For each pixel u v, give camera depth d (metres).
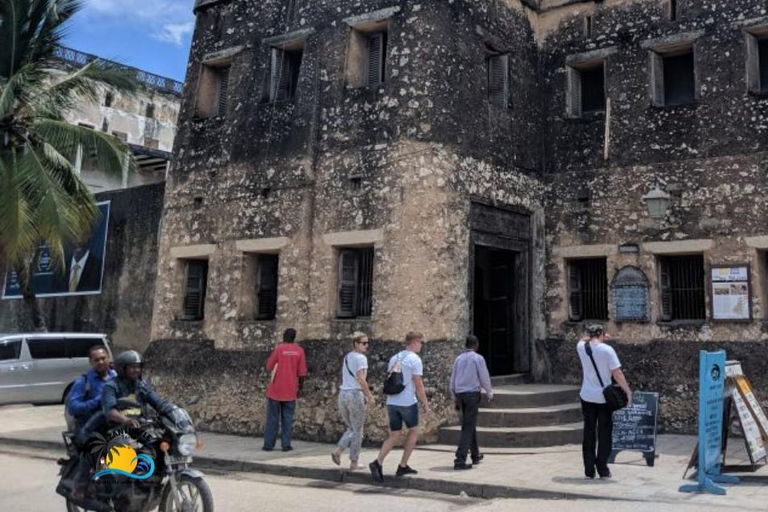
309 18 13.34
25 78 17.27
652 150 12.85
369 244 11.96
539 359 13.35
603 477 8.41
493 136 12.86
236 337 12.97
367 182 11.98
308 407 11.79
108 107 35.19
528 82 13.90
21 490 8.62
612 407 8.32
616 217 13.07
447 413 11.20
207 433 12.74
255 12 14.18
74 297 20.22
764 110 11.90
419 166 11.59
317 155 12.67
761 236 11.64
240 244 13.27
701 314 12.36
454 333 11.54
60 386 17.53
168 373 13.62
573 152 13.72
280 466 9.71
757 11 12.16
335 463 9.57
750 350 11.51
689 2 12.84
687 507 6.98
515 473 8.78
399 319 11.23
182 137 14.65
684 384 11.99
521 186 13.36
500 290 13.72
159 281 14.37
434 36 11.96
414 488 8.60
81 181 18.00
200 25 15.01
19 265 18.59
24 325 21.33
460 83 12.29
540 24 14.48
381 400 11.05
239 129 13.78
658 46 13.08
